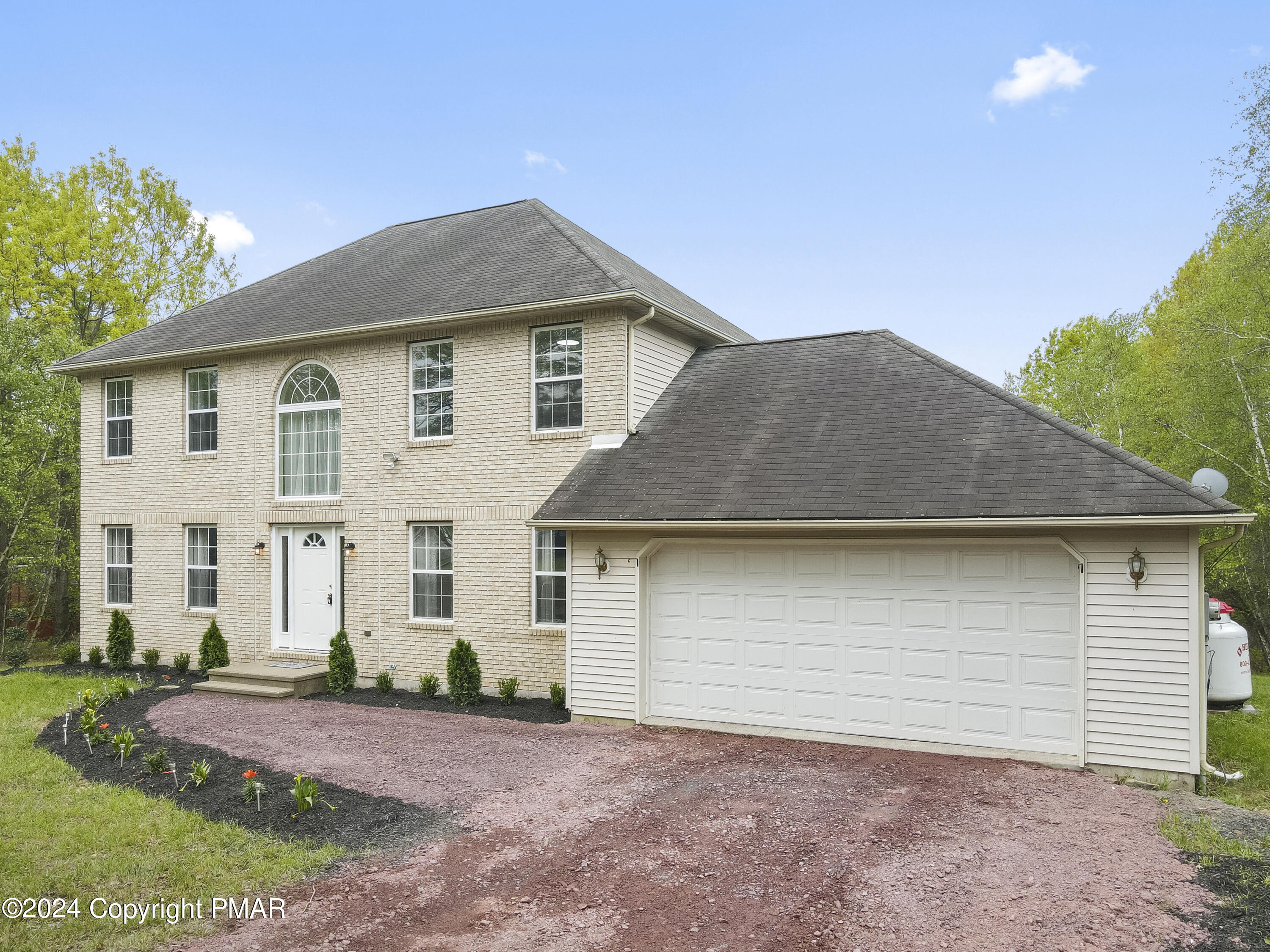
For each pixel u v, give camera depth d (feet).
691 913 19.30
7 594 76.59
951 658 33.37
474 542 47.19
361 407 51.16
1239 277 67.46
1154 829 24.27
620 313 44.01
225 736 37.19
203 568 57.77
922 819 25.09
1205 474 33.96
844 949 17.47
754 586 37.06
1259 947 16.99
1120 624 30.01
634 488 39.50
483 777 30.37
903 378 42.42
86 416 62.75
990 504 31.32
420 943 18.26
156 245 107.45
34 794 29.60
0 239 90.99
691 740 35.76
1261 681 51.19
